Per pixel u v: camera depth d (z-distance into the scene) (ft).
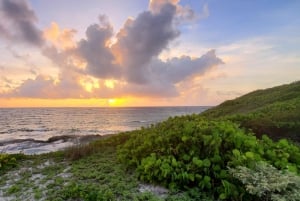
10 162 28.78
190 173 18.01
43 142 82.17
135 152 24.13
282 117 34.35
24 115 360.69
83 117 305.12
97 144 35.55
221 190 16.12
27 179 22.79
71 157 29.35
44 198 17.84
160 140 23.57
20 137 114.73
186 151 21.17
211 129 22.97
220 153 19.61
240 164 16.99
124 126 179.22
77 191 17.42
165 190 17.74
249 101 66.13
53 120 251.80
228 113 61.62
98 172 22.56
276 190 13.78
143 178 19.48
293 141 28.71
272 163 18.72
